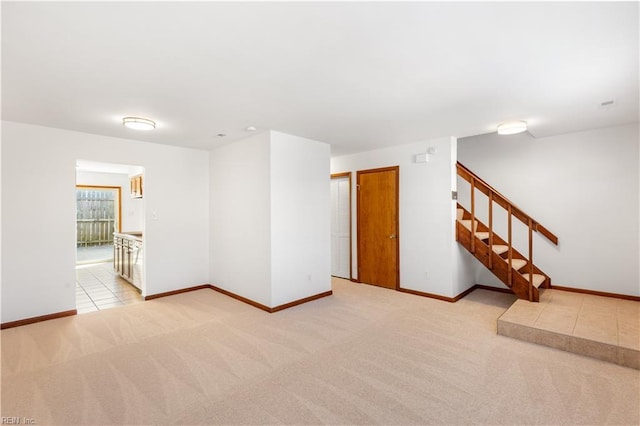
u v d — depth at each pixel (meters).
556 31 1.82
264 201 4.11
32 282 3.64
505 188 5.03
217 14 1.63
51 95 2.75
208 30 1.78
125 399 2.17
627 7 1.59
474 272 5.17
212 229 5.21
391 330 3.40
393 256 5.10
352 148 5.21
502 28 1.79
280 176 4.14
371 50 2.03
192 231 5.11
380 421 1.96
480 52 2.06
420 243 4.75
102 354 2.84
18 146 3.57
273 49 2.01
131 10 1.58
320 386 2.34
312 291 4.56
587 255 4.38
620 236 4.14
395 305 4.29
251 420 1.97
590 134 4.32
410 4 1.56
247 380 2.42
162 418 1.98
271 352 2.88
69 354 2.84
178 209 4.95
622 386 2.32
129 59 2.12
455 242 4.50
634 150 4.03
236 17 1.66
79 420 1.96
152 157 4.67
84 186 7.79
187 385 2.35
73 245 3.93
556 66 2.27
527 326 3.10
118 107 3.08
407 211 4.90
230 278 4.77
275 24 1.73
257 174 4.23
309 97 2.86
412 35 1.86
